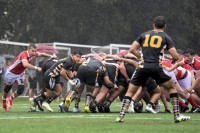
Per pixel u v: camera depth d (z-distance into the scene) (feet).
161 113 143.74
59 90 147.02
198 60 152.46
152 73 100.37
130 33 404.16
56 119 110.63
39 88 241.35
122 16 401.08
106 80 144.97
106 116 123.24
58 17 389.80
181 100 152.76
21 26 392.68
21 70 147.33
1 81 254.68
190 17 421.18
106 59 150.41
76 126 93.04
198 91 150.00
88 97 143.95
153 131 86.79
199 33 423.23
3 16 390.63
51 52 246.47
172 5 412.36
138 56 101.76
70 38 392.06
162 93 151.12
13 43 264.93
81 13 392.88
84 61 145.38
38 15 386.93
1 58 258.16
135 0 403.95
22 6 388.16
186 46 419.13
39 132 82.48
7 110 148.25
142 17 406.41
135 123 101.45
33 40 392.88
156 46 99.86
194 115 135.13
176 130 89.35
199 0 431.43
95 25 396.16
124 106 102.89
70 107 179.93
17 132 82.53
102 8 396.16
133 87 102.27
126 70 148.46
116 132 83.82
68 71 147.64
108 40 398.21
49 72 144.66
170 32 413.39
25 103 221.87
